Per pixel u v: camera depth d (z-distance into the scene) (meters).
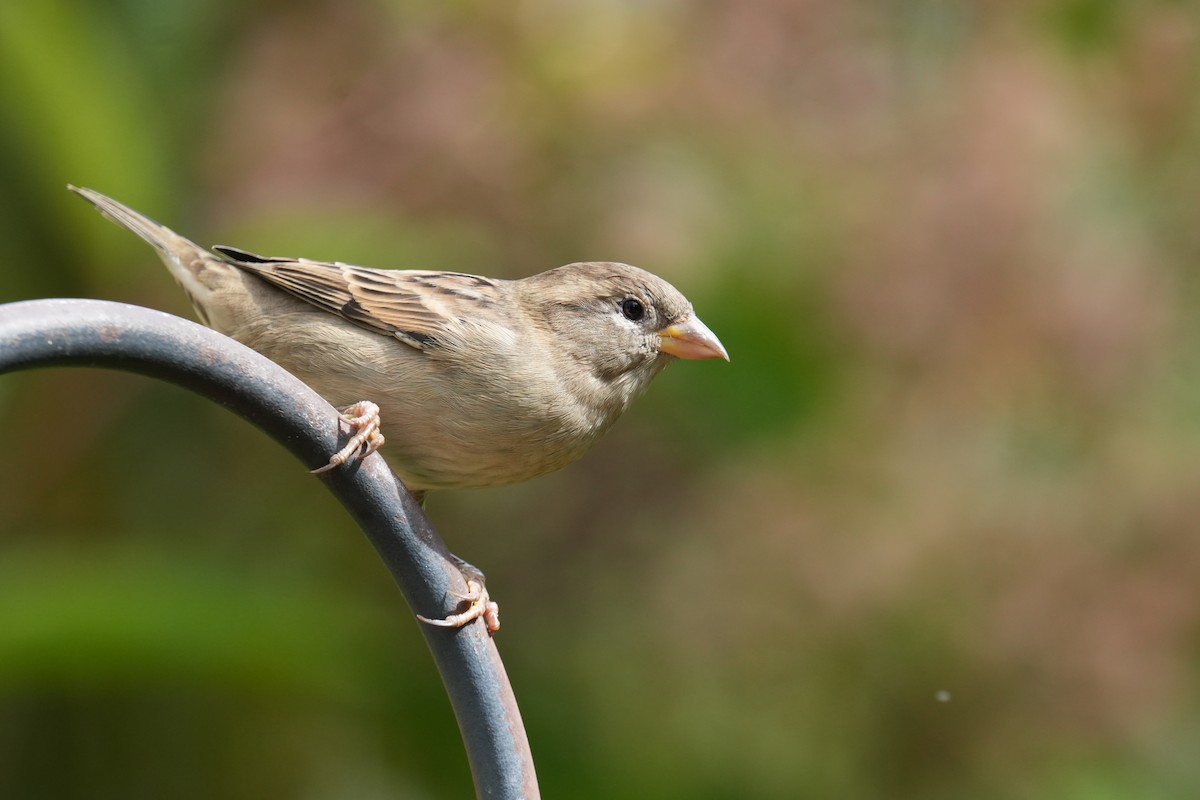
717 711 12.00
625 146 11.70
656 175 11.77
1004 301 12.26
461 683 6.36
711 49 12.18
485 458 7.85
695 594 12.23
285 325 7.86
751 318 10.99
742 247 11.60
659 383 10.94
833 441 12.11
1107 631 11.93
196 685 8.80
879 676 12.09
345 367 7.73
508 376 7.66
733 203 11.82
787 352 10.94
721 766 11.16
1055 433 12.68
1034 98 12.97
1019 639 11.92
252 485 11.45
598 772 9.61
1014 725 11.94
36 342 5.19
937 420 12.46
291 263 7.91
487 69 11.52
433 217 11.24
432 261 10.52
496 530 12.35
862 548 12.15
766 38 12.21
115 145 10.24
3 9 9.71
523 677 10.02
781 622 12.21
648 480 12.13
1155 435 12.94
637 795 9.60
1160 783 11.84
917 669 12.01
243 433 11.40
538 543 12.30
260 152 11.23
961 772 11.95
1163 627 12.02
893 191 12.30
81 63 10.03
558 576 12.26
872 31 12.72
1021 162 12.67
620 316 8.23
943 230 12.16
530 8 11.69
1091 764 11.84
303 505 11.52
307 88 11.41
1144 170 13.96
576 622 12.16
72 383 10.69
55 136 10.06
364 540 11.58
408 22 11.66
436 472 7.97
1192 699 12.16
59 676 8.36
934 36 13.23
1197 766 11.91
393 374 7.68
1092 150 13.72
